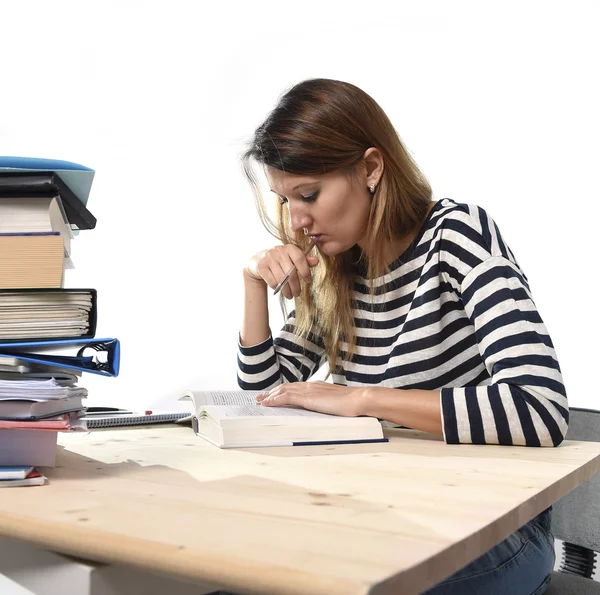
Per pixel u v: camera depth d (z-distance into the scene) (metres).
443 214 1.39
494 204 2.42
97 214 3.18
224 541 0.49
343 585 0.41
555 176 2.32
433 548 0.48
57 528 0.54
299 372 1.66
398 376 1.41
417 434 1.24
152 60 3.10
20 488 0.69
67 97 3.24
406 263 1.43
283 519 0.56
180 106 3.05
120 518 0.56
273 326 2.75
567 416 1.12
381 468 0.84
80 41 3.21
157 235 3.08
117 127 3.17
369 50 2.67
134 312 3.10
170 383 3.01
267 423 1.06
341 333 1.55
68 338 0.81
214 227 2.97
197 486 0.71
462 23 2.49
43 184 0.82
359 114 1.35
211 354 2.95
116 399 3.10
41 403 0.74
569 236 2.29
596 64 2.28
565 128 2.32
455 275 1.34
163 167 3.08
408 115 2.59
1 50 3.32
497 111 2.43
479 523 0.56
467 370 1.39
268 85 2.88
